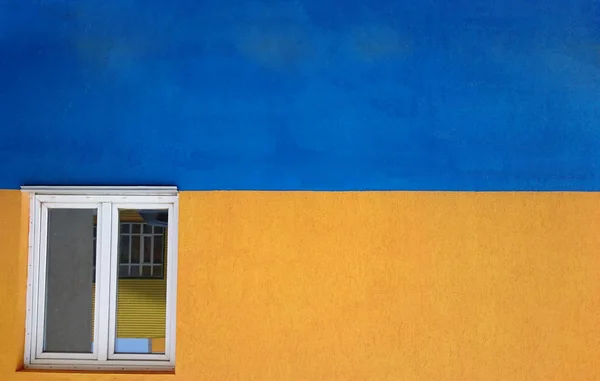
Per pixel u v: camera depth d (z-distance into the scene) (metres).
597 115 4.63
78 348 6.16
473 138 4.63
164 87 4.70
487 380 4.51
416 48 4.68
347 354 4.53
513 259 4.56
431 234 4.58
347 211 4.60
